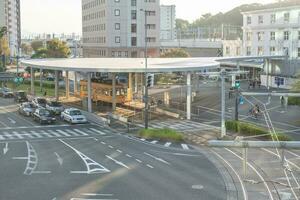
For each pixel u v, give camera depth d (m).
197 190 27.31
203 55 124.50
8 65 153.50
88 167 32.94
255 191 27.02
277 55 87.38
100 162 34.44
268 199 25.41
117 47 119.25
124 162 34.41
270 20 93.38
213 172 31.53
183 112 58.91
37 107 60.00
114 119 55.78
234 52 119.50
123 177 30.23
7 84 102.00
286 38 90.00
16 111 64.62
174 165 33.56
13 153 37.78
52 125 52.59
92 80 70.19
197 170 32.12
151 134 44.28
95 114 56.41
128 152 38.00
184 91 81.56
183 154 37.34
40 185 28.53
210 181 29.28
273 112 58.69
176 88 87.44
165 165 33.56
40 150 38.97
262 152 37.56
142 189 27.48
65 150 38.91
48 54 134.62
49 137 45.19
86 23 142.25
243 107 63.66
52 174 31.11
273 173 30.95
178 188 27.73
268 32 94.12
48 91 89.31
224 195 26.34
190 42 127.81
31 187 28.11
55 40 139.88
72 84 103.69
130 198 25.73
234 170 32.03
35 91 89.19
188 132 46.97
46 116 53.75
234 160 35.12
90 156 36.47
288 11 89.00
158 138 43.78
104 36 122.19
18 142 42.66
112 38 119.25
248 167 32.78
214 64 57.06
